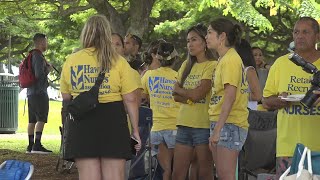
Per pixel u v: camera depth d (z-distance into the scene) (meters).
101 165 5.96
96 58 5.94
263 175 6.53
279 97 5.65
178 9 21.14
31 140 13.63
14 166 5.33
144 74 8.28
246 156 7.83
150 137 7.95
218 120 6.18
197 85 7.04
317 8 11.17
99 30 5.98
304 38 5.73
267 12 19.41
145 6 13.58
